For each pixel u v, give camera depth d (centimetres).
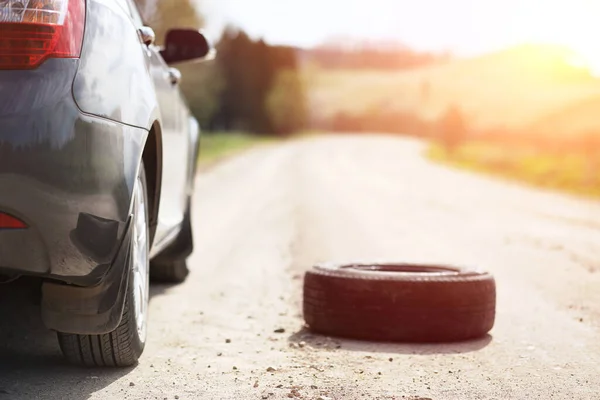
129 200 304
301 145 8631
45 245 278
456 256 820
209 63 3806
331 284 440
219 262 743
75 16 296
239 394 319
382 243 921
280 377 348
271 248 856
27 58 277
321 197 1716
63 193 276
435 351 410
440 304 429
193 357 382
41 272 283
